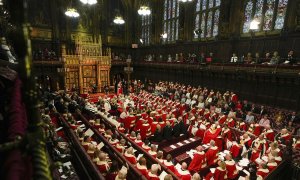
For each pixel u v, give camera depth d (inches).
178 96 902.4
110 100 832.3
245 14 816.9
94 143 383.9
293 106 627.8
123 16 1448.1
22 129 57.6
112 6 1390.3
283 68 612.1
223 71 821.9
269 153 387.2
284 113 601.3
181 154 488.4
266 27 748.6
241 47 832.9
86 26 1294.3
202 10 1005.8
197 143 535.2
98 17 1330.0
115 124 532.1
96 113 629.3
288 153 382.0
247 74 737.6
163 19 1273.4
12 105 69.3
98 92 1218.6
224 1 852.6
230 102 722.8
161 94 991.6
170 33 1230.3
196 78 994.1
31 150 50.1
